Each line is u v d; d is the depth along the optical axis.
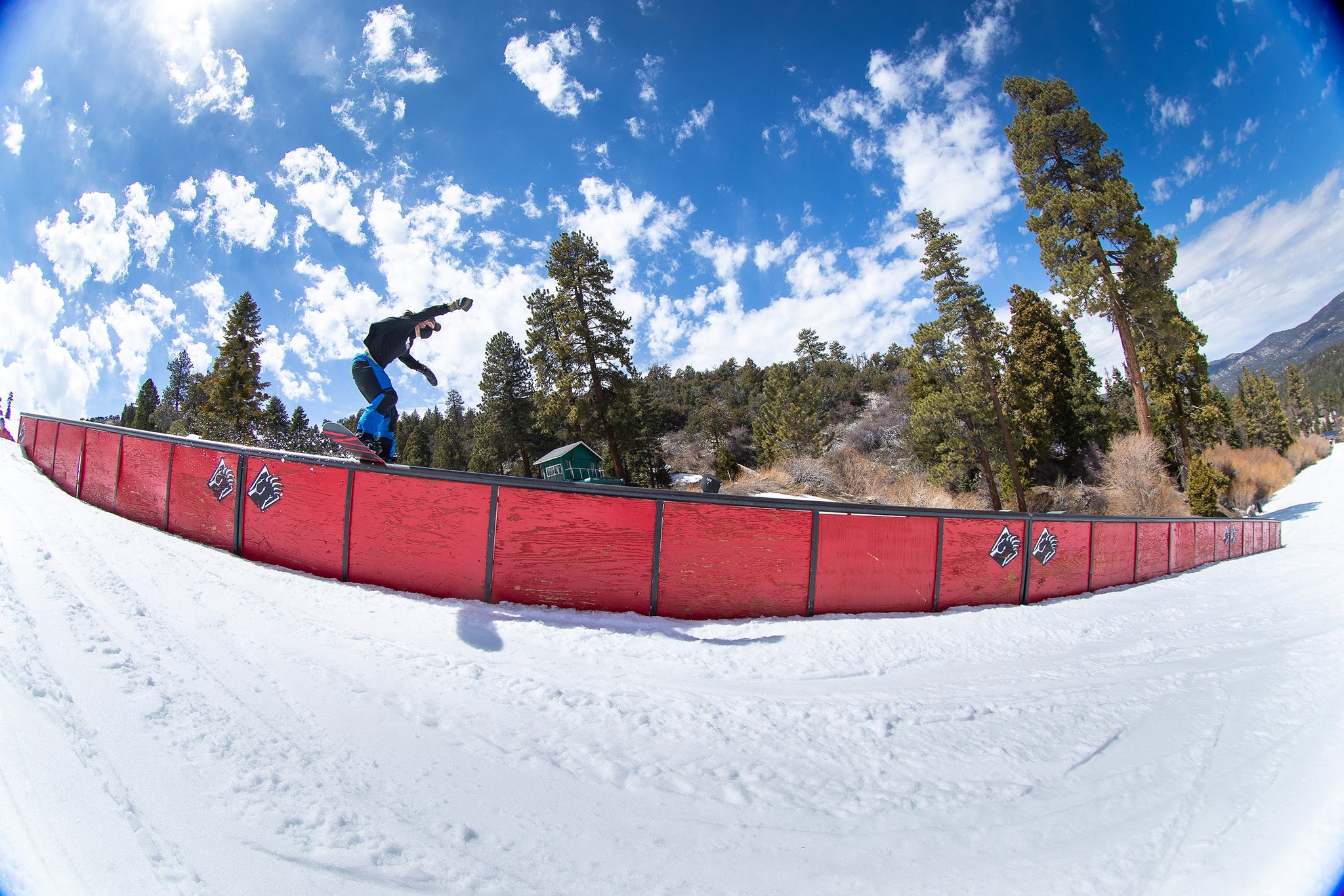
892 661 6.03
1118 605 10.19
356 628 4.93
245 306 38.19
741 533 7.39
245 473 7.14
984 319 27.55
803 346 72.44
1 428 14.22
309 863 2.10
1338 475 39.84
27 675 3.01
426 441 66.12
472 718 3.51
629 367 31.98
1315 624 9.08
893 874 2.51
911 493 27.06
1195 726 4.60
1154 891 2.50
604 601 6.76
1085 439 37.94
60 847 1.98
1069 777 3.62
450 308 6.25
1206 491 29.36
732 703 4.37
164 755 2.59
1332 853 2.78
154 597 4.75
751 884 2.35
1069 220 31.91
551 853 2.39
